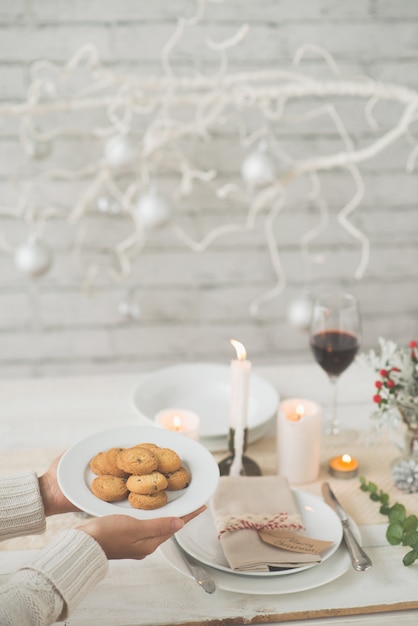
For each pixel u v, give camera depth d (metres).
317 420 1.49
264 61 2.40
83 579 1.17
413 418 1.48
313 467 1.51
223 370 1.79
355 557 1.32
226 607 1.27
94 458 1.31
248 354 2.71
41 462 1.55
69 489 1.26
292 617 1.26
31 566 1.16
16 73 2.34
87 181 2.46
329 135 2.48
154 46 2.36
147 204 2.19
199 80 2.20
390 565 1.35
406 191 2.56
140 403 1.69
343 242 2.60
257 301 2.64
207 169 2.48
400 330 2.73
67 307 2.60
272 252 2.58
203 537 1.36
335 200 2.55
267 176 2.21
